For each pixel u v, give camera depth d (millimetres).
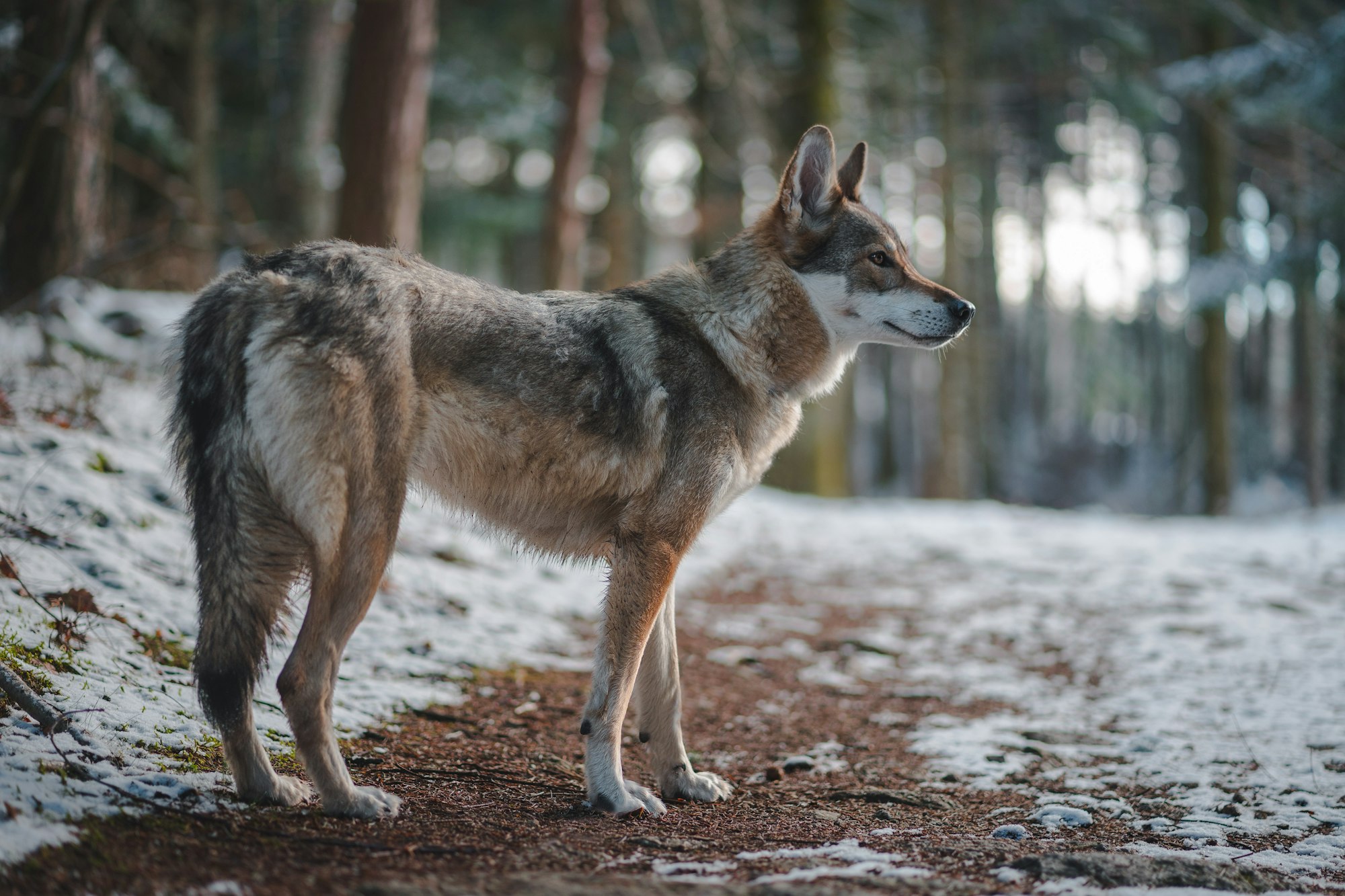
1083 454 29000
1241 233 19312
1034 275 31719
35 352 7777
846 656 6793
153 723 3723
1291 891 3014
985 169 24984
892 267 4438
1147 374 33250
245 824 3072
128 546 5262
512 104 22797
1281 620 7160
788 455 16125
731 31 17156
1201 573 8797
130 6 13641
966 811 4004
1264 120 15164
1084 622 7520
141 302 9625
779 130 16594
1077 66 21797
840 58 16844
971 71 22859
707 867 3066
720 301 4242
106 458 6082
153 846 2801
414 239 9852
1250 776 4340
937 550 10367
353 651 5344
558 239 15266
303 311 3279
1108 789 4285
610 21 20750
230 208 18438
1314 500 16906
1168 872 3045
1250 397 28938
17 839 2615
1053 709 5594
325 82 16656
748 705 5652
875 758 4781
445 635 5867
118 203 11078
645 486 3863
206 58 16203
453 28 21578
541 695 5309
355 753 4102
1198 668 6160
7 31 8570
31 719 3469
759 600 8312
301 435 3211
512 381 3643
